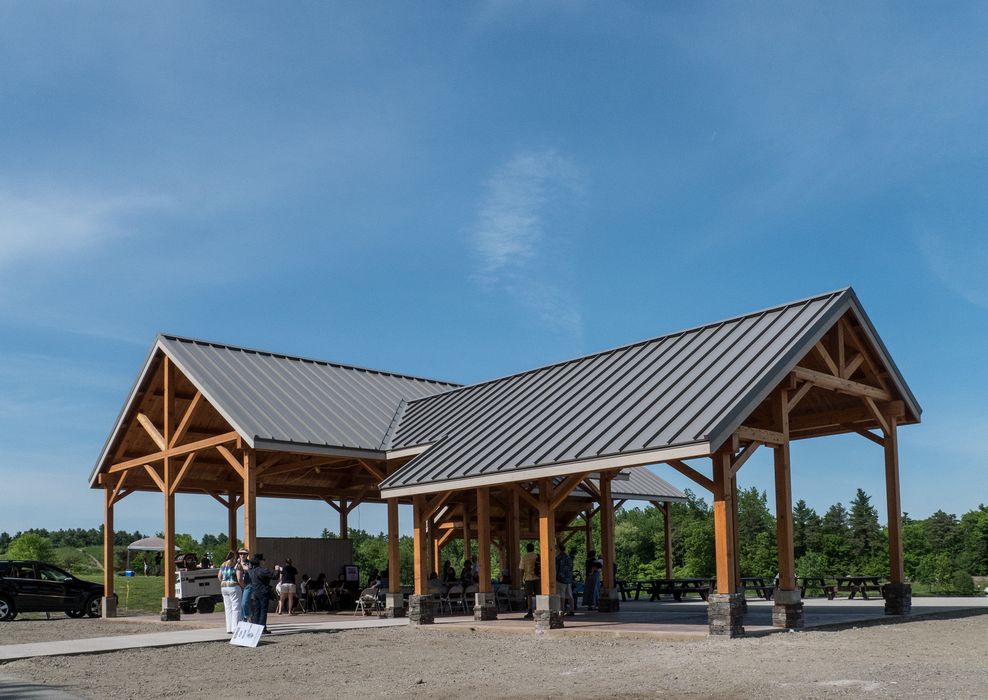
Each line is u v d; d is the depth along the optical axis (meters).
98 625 22.55
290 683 11.71
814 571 49.25
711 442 13.70
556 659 12.91
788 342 15.75
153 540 35.94
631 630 15.38
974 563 58.25
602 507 21.50
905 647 12.09
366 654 14.55
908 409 18.97
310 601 24.06
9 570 25.14
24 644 16.72
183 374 24.12
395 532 20.86
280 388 24.03
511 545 24.70
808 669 10.23
